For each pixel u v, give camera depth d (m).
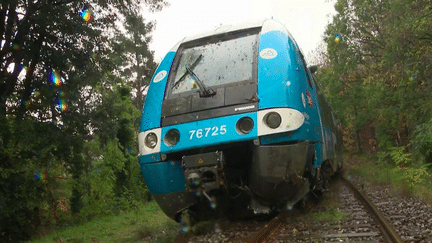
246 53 6.28
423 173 11.52
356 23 18.31
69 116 8.69
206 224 6.15
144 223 8.81
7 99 8.41
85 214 11.09
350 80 23.41
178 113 5.87
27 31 8.01
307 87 6.38
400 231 5.30
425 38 13.27
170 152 5.77
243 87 5.70
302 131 5.64
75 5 8.52
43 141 8.20
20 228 8.47
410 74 13.91
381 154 19.78
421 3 12.44
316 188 7.64
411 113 15.21
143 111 6.32
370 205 6.89
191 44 6.95
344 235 5.05
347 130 33.53
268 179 5.58
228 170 5.90
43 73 8.45
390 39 14.51
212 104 5.72
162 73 6.57
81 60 8.61
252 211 6.30
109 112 9.77
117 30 9.52
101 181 11.90
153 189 6.06
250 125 5.49
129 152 14.65
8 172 8.07
